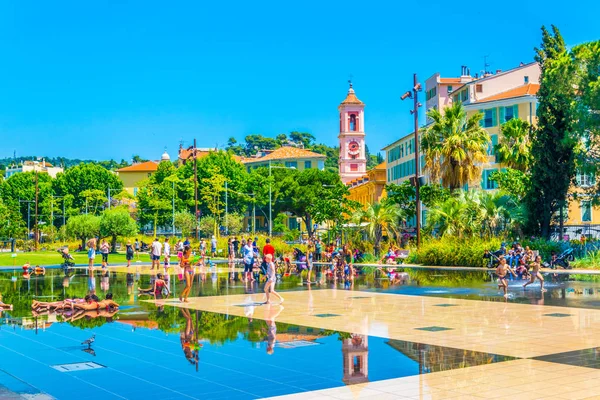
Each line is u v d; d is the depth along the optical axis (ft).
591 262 132.77
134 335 52.65
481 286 94.48
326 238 223.10
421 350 44.57
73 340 50.60
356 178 441.68
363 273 129.08
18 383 36.99
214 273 134.10
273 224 384.88
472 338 49.11
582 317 60.13
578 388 33.63
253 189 379.76
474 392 33.22
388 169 331.57
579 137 150.51
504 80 243.19
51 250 302.04
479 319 59.52
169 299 80.89
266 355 43.80
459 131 171.01
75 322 60.39
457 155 166.20
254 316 63.52
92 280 114.83
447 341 47.98
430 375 37.22
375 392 33.81
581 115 145.38
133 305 74.28
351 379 36.76
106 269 149.69
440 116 171.94
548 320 58.34
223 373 38.73
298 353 44.27
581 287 90.53
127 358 43.50
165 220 375.04
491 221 152.66
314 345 47.19
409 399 32.27
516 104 222.07
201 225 294.05
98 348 47.09
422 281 105.60
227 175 384.27
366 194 377.71
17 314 66.69
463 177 168.76
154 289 86.69
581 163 153.58
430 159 172.14
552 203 158.71
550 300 74.59
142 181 407.23
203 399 33.22
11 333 54.24
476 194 155.33
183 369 39.99
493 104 227.40
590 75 145.18
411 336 50.42
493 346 45.68
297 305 72.90
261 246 204.03
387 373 37.99
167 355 44.32
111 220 239.09
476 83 242.99
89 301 71.10
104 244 152.97
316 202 227.61
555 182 157.07
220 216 366.02
